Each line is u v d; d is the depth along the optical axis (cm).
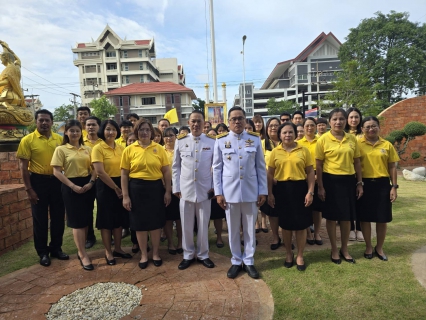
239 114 292
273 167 316
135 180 306
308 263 314
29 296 260
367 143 317
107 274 300
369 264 304
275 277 285
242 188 284
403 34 2341
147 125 315
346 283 266
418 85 2370
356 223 381
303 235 297
